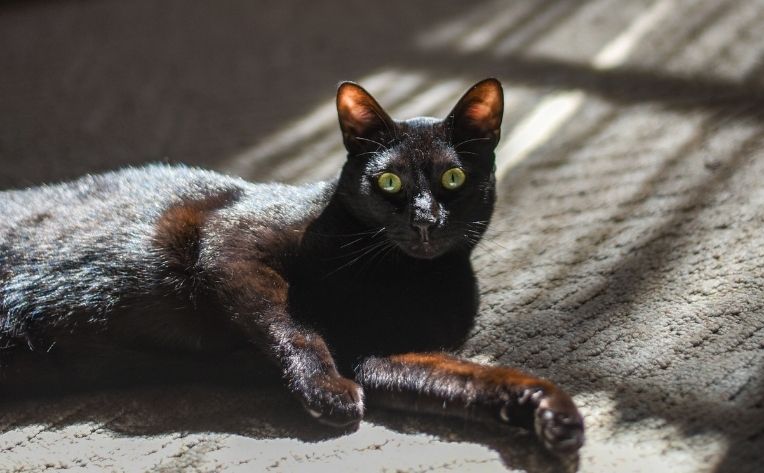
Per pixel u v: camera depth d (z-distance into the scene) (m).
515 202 1.18
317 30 1.74
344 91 1.01
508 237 1.13
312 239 1.01
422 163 1.00
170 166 1.13
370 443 0.93
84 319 1.02
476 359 1.00
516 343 1.01
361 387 0.96
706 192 1.13
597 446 0.91
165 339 1.02
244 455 0.93
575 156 1.24
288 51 1.63
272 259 1.01
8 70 1.69
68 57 1.73
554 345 1.00
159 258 1.02
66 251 1.03
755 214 1.08
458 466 0.90
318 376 0.95
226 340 1.02
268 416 0.96
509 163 1.24
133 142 1.36
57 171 1.30
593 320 1.02
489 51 1.51
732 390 0.93
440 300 1.03
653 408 0.93
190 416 0.97
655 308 1.01
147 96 1.49
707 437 0.90
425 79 1.44
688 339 0.98
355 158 1.02
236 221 1.02
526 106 1.34
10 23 2.02
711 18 1.50
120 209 1.05
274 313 0.98
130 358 1.03
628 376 0.96
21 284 1.02
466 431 0.93
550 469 0.89
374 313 1.01
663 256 1.06
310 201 1.04
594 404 0.94
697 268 1.04
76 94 1.52
